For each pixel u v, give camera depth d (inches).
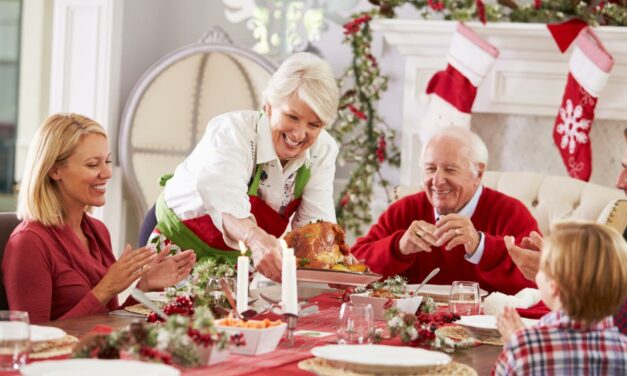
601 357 65.3
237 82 214.1
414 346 81.0
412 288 117.4
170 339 66.6
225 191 107.3
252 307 89.3
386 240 129.2
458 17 197.2
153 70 210.4
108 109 215.9
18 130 301.6
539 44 194.2
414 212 140.8
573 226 67.1
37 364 61.0
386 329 89.0
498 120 204.8
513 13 197.9
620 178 143.5
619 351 66.0
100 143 105.9
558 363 65.1
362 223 211.5
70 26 218.8
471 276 131.8
